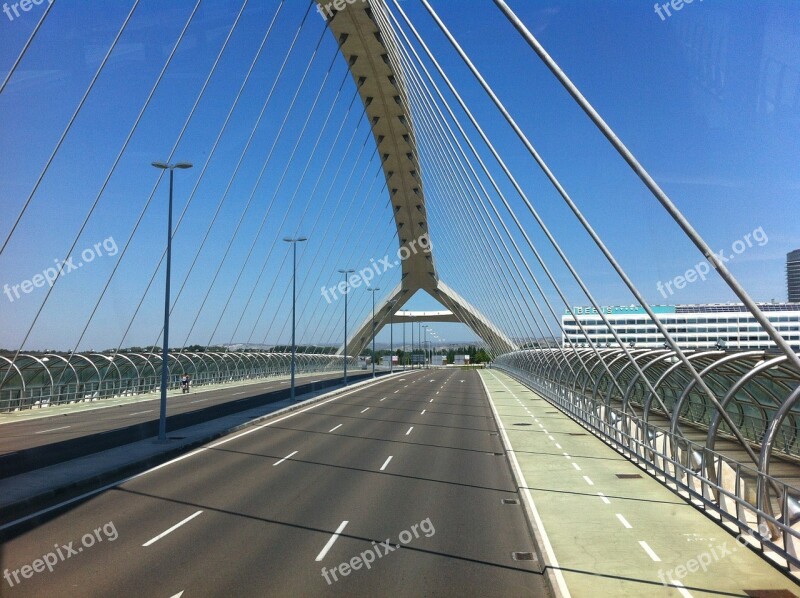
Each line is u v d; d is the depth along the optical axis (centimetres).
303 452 1770
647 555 834
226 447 1872
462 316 10675
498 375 8256
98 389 3906
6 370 3216
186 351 5378
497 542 898
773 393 1725
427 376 8031
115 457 1580
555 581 713
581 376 3212
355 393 4503
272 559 797
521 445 1917
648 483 1340
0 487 1202
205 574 735
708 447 1108
